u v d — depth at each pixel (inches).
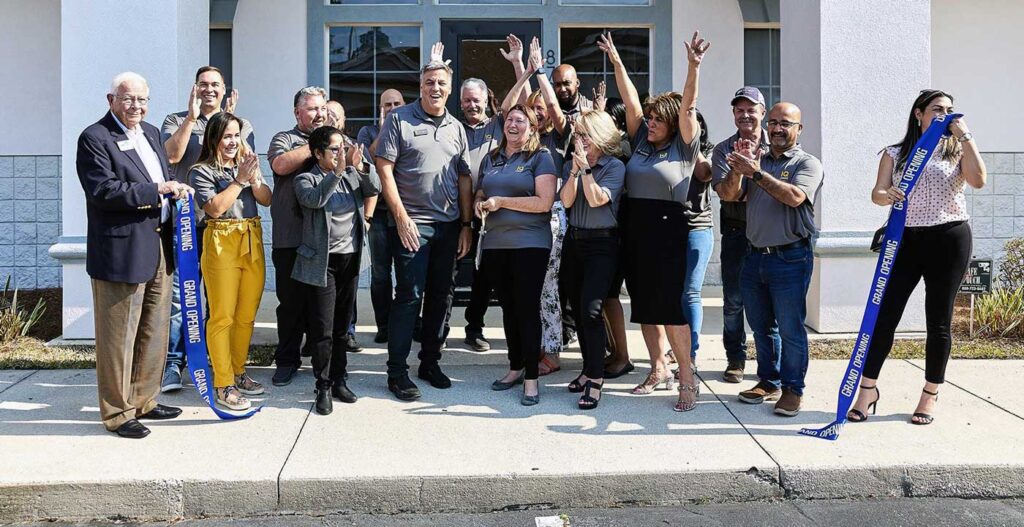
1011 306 274.4
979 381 221.8
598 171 196.4
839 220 261.1
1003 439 176.1
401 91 357.4
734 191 194.1
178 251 183.0
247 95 348.5
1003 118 368.5
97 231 174.4
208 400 187.0
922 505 158.1
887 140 260.1
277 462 163.8
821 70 258.1
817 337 261.0
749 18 350.6
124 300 176.7
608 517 153.8
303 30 348.2
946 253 181.3
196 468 160.2
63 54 254.4
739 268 217.0
